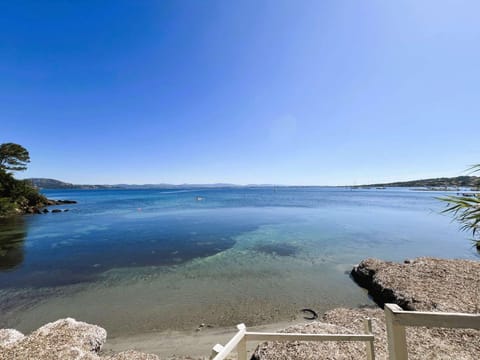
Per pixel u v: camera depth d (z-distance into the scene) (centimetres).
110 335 566
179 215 2653
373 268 886
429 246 1362
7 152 3712
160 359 466
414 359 375
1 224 2164
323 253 1233
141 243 1434
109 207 3697
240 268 1016
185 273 960
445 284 706
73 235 1658
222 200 5244
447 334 443
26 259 1138
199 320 629
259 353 412
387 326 159
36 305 706
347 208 3353
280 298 750
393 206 3644
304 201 4838
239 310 679
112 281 880
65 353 402
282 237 1577
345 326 512
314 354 389
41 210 3209
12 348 416
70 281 880
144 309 681
